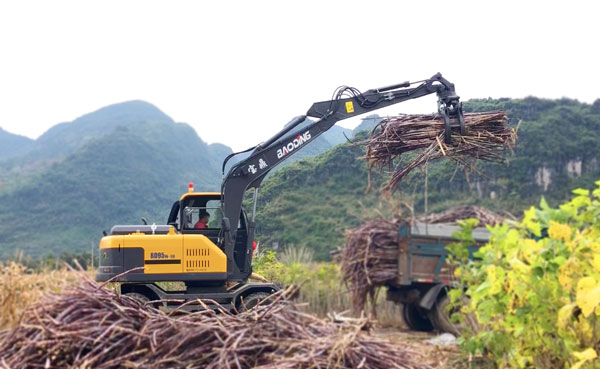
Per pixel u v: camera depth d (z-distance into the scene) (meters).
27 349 3.78
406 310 13.34
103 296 4.19
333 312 4.13
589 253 5.10
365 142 8.86
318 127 9.86
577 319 5.04
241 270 9.66
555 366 5.52
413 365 3.74
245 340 3.68
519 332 5.55
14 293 7.28
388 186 8.84
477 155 8.73
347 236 13.22
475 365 7.18
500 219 13.73
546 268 5.23
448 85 9.04
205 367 3.60
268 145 9.78
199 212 9.80
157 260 8.95
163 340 3.79
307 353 3.50
